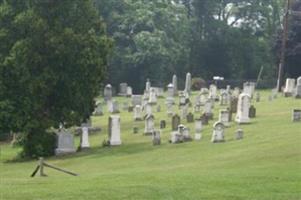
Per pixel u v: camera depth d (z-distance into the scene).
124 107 60.28
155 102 59.59
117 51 89.38
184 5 107.25
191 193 20.81
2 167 36.00
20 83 40.06
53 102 41.59
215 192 20.91
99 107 56.66
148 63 89.00
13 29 40.97
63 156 37.84
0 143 49.25
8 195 20.89
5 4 41.28
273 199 19.81
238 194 20.56
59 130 40.59
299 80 55.41
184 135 36.72
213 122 43.41
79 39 40.91
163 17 94.12
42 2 40.66
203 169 27.52
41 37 40.47
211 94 57.72
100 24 43.44
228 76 105.19
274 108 48.31
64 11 41.31
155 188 21.64
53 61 40.91
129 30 91.31
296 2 84.75
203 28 106.69
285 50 78.12
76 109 41.66
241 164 28.02
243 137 35.31
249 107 43.00
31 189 21.98
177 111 53.44
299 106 48.44
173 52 91.50
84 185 22.58
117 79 90.00
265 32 108.12
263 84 87.56
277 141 32.34
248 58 104.75
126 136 42.56
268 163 27.61
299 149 29.58
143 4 94.06
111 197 20.39
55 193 21.06
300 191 20.89
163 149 34.84
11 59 39.88
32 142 39.72
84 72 41.31
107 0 91.38
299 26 81.38
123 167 31.12
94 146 40.47
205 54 105.31
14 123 39.69
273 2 108.44
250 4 108.06
